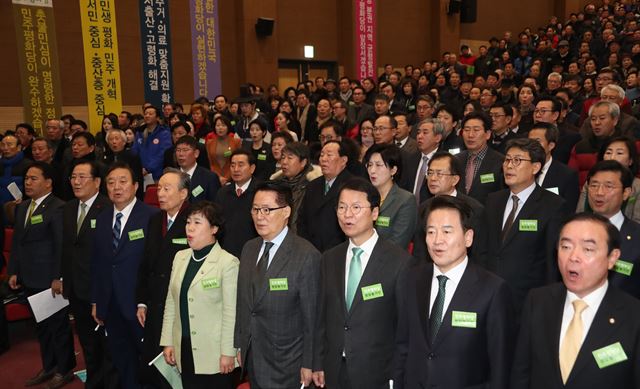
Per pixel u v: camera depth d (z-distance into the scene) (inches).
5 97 381.1
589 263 75.6
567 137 184.5
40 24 354.0
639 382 73.4
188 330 119.2
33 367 176.6
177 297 120.4
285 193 111.3
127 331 142.9
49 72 359.6
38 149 235.1
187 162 191.0
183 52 453.4
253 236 161.9
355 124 285.6
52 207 170.2
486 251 123.0
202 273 117.7
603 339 75.7
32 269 169.5
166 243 131.6
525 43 491.2
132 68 433.4
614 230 77.3
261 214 109.0
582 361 75.8
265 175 227.1
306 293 106.3
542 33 556.1
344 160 149.0
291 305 107.1
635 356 74.1
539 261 117.0
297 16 502.0
